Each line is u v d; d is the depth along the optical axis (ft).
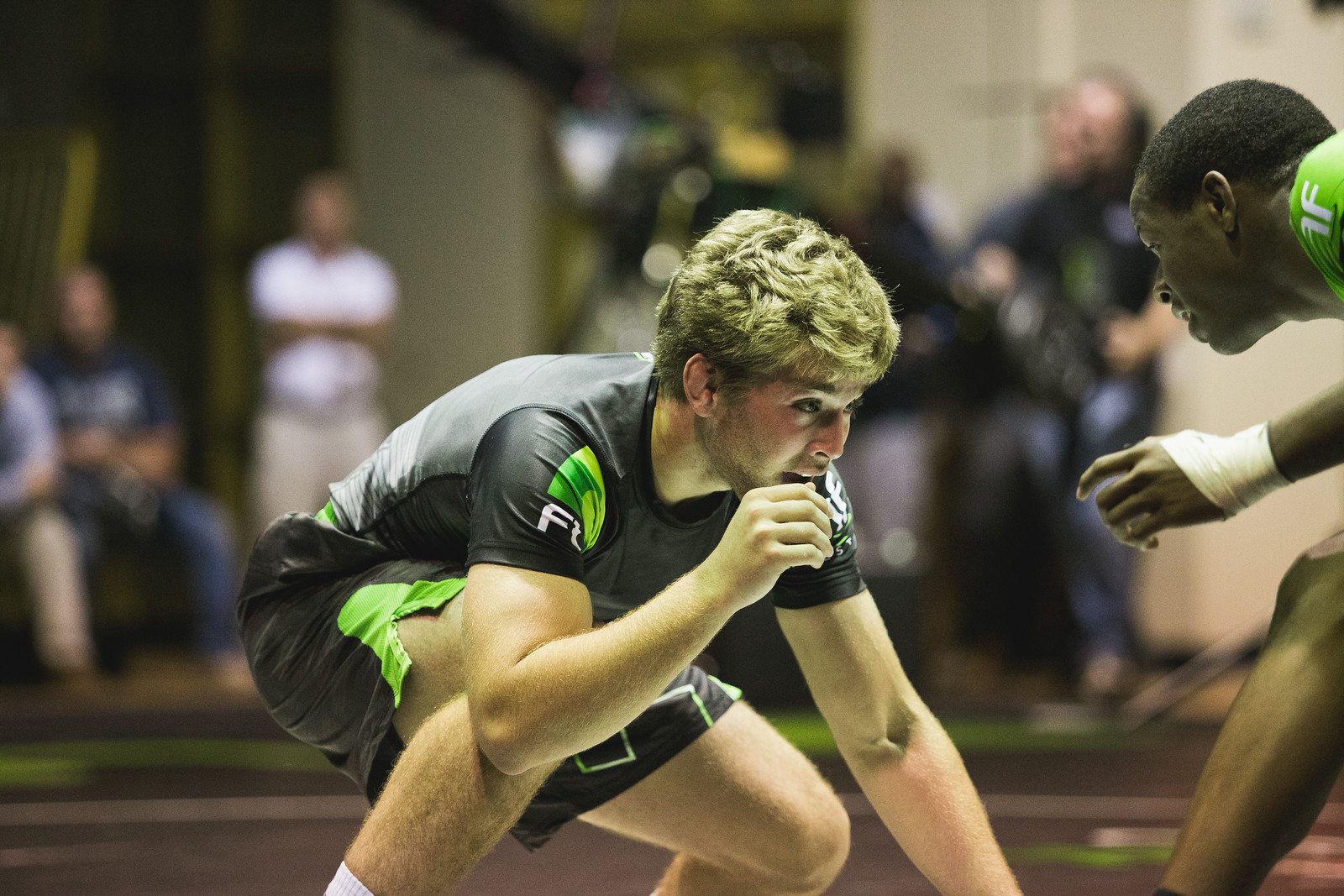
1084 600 55.88
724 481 17.34
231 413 85.61
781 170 57.21
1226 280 17.20
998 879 18.98
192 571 65.51
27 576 61.46
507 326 79.77
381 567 18.99
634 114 59.26
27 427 61.11
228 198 85.51
